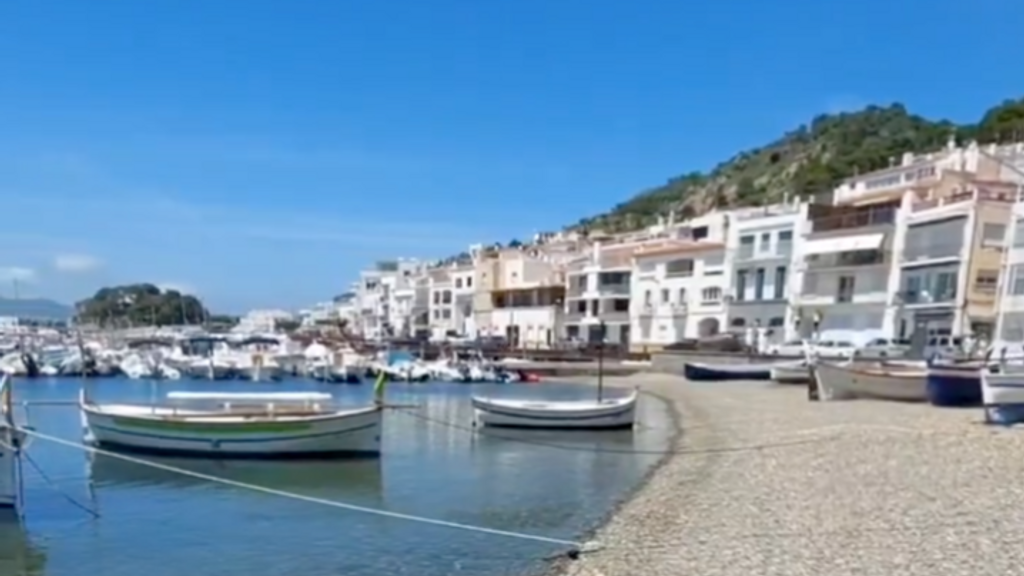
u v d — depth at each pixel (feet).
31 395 179.93
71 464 91.56
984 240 203.82
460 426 130.11
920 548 44.98
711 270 292.61
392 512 68.54
